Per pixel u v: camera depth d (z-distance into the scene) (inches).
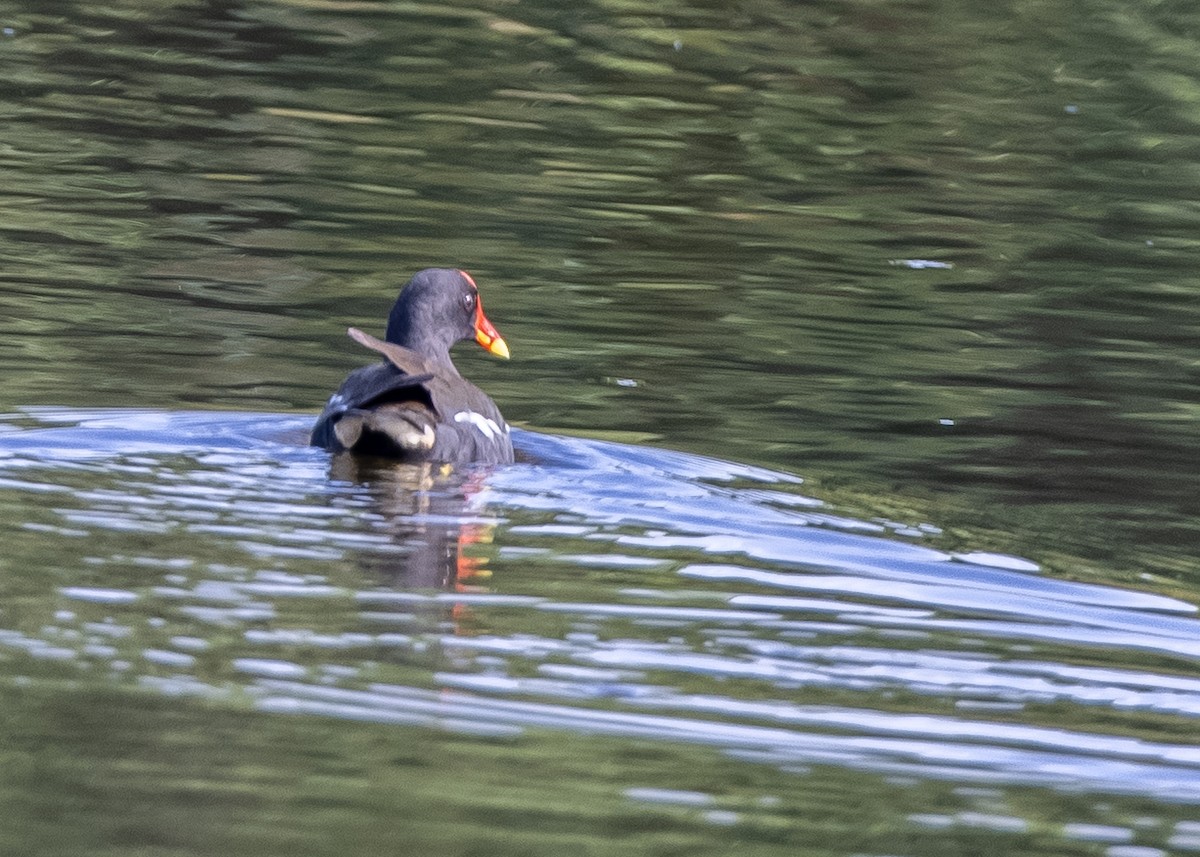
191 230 775.7
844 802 311.3
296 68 1102.4
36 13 1189.1
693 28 1259.2
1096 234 876.0
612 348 661.3
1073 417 605.6
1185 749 341.1
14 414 515.5
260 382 579.5
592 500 467.5
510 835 289.1
